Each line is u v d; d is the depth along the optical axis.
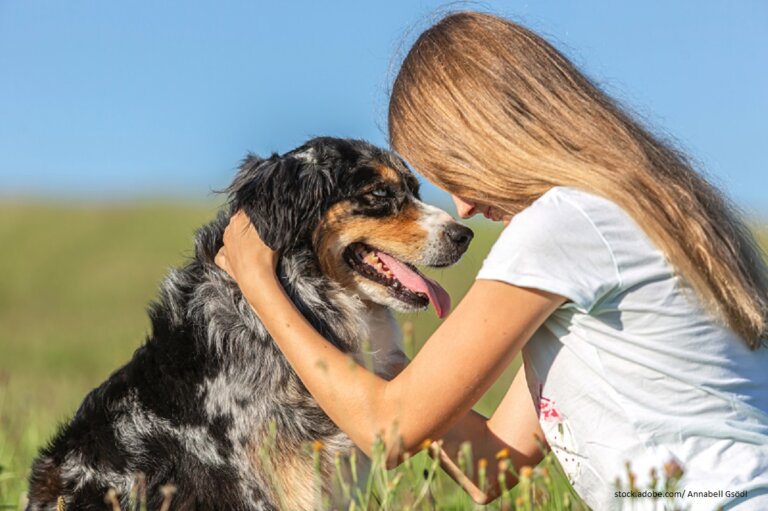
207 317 5.52
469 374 4.18
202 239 5.84
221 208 5.98
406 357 6.30
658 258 4.17
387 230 6.23
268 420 5.29
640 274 4.14
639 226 4.16
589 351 4.27
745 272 4.32
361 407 4.33
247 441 5.29
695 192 4.38
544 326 4.39
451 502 6.13
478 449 5.08
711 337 4.23
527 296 4.12
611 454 4.25
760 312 4.30
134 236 38.69
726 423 4.20
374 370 6.04
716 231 4.30
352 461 4.61
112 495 4.85
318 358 4.49
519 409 5.12
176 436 5.41
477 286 4.22
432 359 4.23
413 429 4.26
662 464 4.13
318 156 6.06
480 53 4.57
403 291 6.12
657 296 4.16
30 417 8.21
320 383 4.43
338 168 6.09
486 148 4.45
